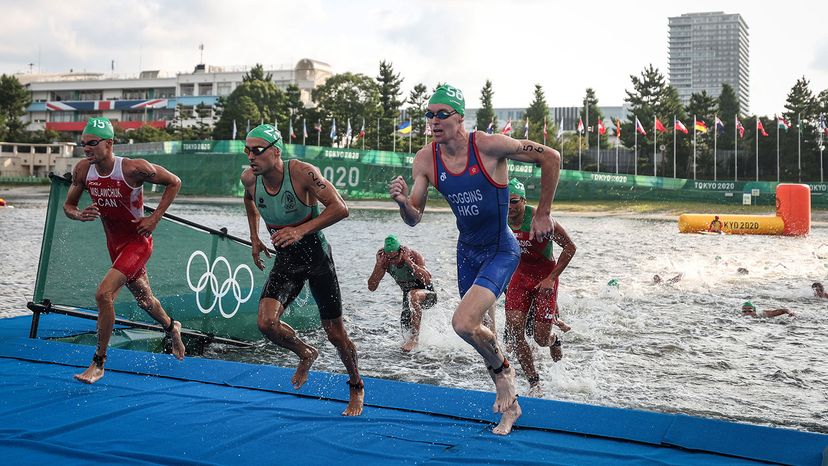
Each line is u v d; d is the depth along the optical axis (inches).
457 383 249.6
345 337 171.6
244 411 171.3
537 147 154.5
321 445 147.3
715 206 2071.9
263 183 171.9
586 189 2135.8
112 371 211.2
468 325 151.9
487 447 147.1
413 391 186.7
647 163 3038.9
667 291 478.3
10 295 423.2
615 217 1808.6
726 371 263.6
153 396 183.5
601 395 231.9
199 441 148.4
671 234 1173.7
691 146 2979.8
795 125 2874.0
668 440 149.6
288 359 295.1
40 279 253.3
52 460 135.1
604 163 3070.9
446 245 836.6
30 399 177.8
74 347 235.5
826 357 286.8
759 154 2935.5
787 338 325.1
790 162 2876.5
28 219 1208.8
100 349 201.0
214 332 310.3
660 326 351.9
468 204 159.8
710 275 579.8
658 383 246.5
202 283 305.1
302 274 171.0
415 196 160.7
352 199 2107.5
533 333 252.2
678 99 3112.7
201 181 2142.0
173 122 3757.4
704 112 2979.8
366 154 2101.4
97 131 207.5
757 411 214.8
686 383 246.2
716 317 378.3
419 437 153.6
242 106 3105.3
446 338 318.0
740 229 1238.9
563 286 497.4
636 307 410.0
